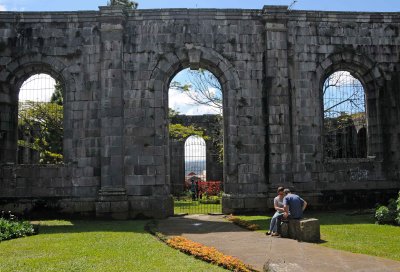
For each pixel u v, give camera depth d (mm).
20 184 20516
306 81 21688
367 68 22234
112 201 19938
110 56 20781
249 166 20922
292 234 13789
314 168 21328
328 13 22062
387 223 16453
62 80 21328
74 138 20797
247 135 21062
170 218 20203
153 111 20906
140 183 20484
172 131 38875
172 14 21281
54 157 32656
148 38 21250
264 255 11000
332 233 14375
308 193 21094
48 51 21156
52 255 10969
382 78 22266
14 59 21062
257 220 18328
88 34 21234
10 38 21141
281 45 21406
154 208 20297
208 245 12555
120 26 20906
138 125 20812
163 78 21156
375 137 22344
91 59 21109
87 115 20859
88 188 20562
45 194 20547
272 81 21188
